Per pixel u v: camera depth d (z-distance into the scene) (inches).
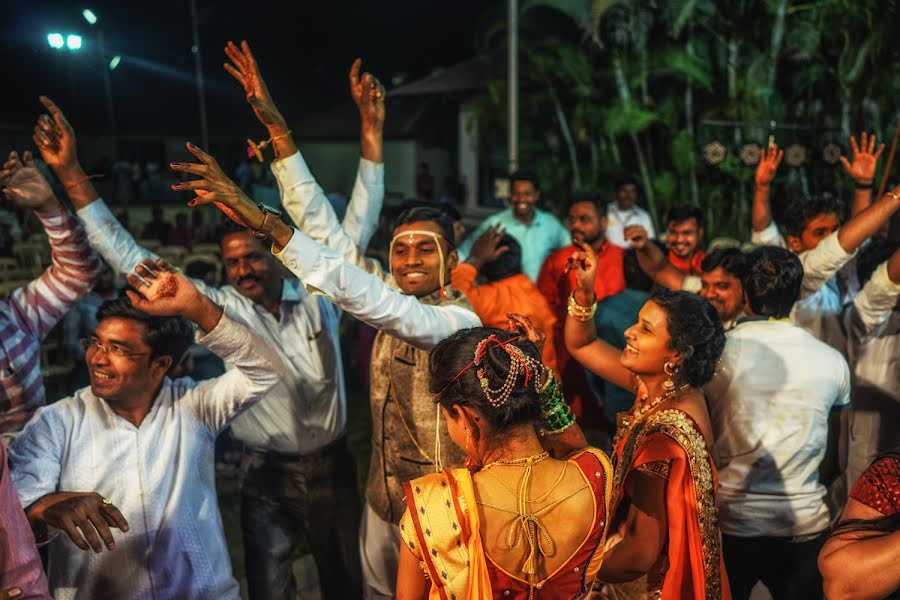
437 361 74.8
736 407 114.3
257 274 135.5
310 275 91.3
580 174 446.3
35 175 110.9
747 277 118.5
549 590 72.2
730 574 118.3
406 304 99.1
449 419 76.1
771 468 113.3
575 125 425.7
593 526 73.6
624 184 303.7
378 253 362.0
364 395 302.4
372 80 133.9
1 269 399.9
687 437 89.0
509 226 263.0
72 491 99.2
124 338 98.8
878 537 69.0
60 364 277.0
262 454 139.6
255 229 88.4
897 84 352.5
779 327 117.1
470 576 70.1
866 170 183.5
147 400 104.0
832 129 370.3
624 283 207.3
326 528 142.3
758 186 196.5
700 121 385.7
